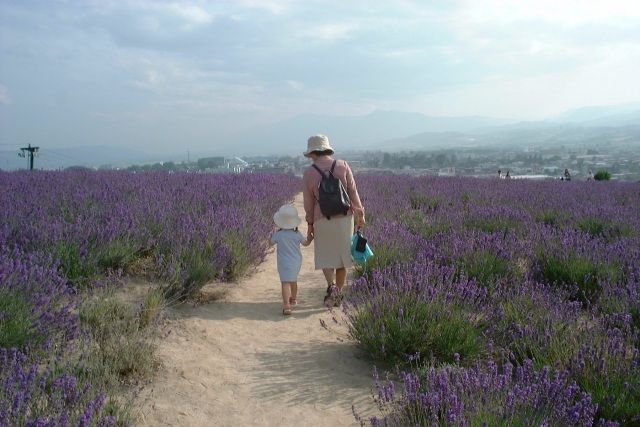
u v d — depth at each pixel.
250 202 9.45
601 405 3.12
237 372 3.84
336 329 4.85
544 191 14.29
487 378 2.98
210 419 3.16
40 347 3.44
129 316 4.24
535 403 2.79
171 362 3.88
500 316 4.39
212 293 5.69
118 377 3.42
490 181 17.92
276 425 3.14
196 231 6.15
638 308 4.46
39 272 4.17
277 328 4.84
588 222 9.07
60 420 2.43
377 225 7.78
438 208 10.56
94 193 8.43
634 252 6.16
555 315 4.30
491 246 6.32
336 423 3.18
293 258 5.39
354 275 6.50
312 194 5.47
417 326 4.05
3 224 5.67
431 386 3.01
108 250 5.51
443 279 5.25
